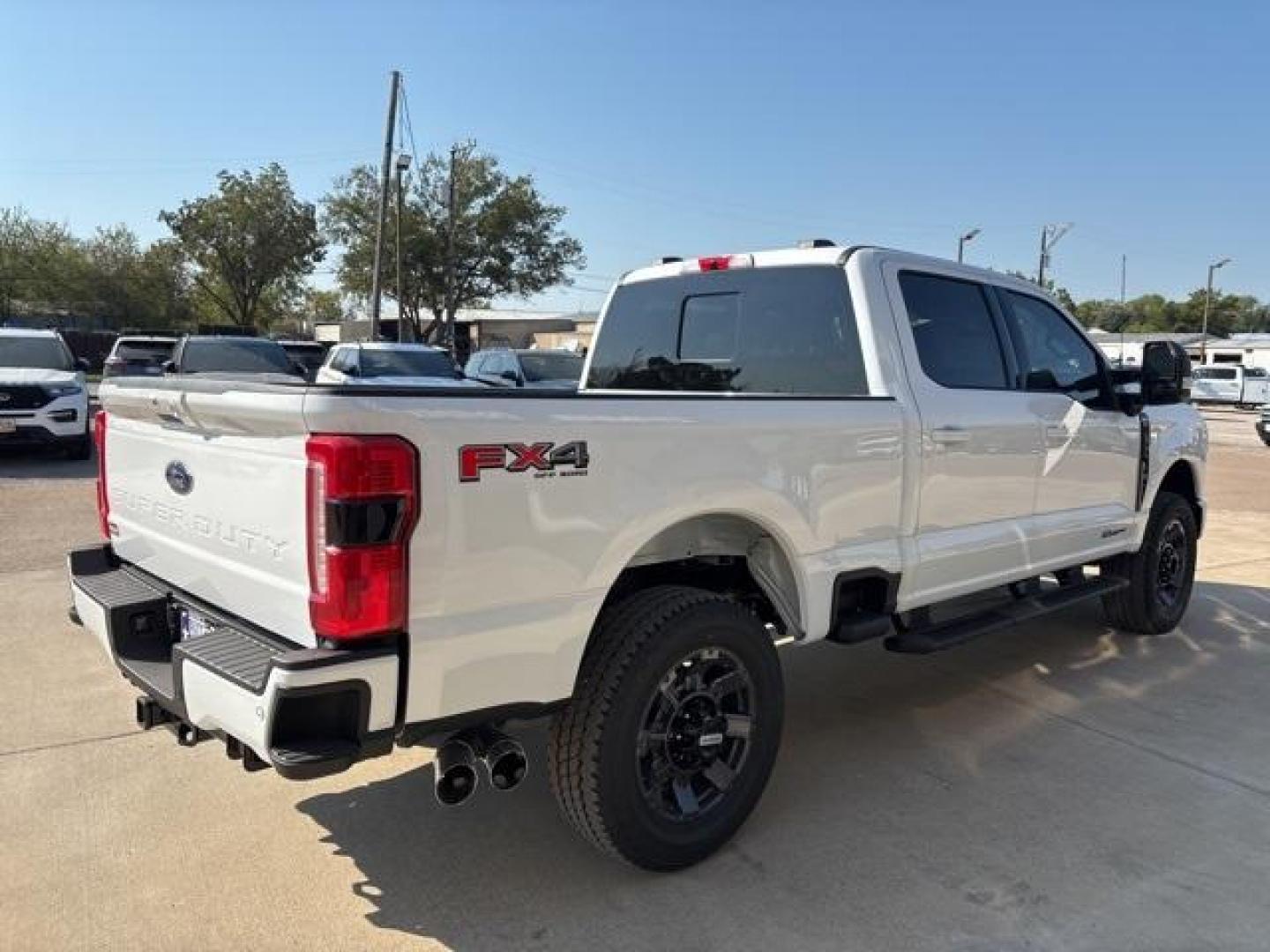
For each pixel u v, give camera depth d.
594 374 5.55
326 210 48.03
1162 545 6.18
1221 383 46.22
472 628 2.80
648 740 3.27
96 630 3.54
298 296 60.41
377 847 3.53
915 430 4.16
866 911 3.15
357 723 2.65
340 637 2.62
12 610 6.43
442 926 3.06
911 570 4.18
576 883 3.30
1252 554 9.31
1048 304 5.25
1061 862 3.47
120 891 3.22
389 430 2.61
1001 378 4.79
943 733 4.66
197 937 2.99
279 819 3.72
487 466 2.78
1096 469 5.37
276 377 3.63
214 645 2.92
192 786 3.97
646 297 5.30
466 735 2.98
